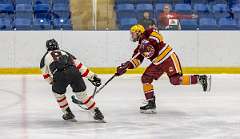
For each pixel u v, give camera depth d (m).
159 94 19.31
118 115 15.15
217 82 22.56
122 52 25.08
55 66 13.41
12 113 15.48
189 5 28.58
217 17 28.44
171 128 13.39
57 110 15.98
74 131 12.96
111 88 20.77
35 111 15.81
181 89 20.59
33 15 27.44
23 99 18.11
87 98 13.77
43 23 26.98
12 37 24.59
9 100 17.88
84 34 24.94
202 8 28.62
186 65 25.38
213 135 12.64
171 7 28.45
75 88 13.59
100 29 25.97
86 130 13.09
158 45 15.06
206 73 25.47
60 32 24.83
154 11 27.62
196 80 15.12
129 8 28.12
